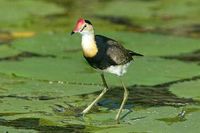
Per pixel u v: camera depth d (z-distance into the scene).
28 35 22.14
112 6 26.97
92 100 15.45
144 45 20.30
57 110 14.73
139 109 14.98
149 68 17.84
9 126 13.65
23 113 14.44
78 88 16.17
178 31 23.05
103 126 13.74
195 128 13.48
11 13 25.08
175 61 18.62
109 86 16.41
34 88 16.14
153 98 15.75
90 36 14.04
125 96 14.55
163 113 14.58
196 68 17.91
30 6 26.31
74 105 15.07
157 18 25.05
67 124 13.88
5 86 16.27
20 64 18.08
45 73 17.23
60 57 18.92
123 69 14.36
